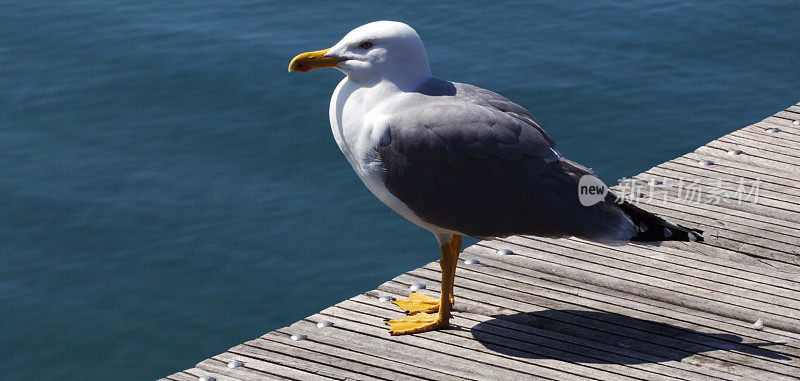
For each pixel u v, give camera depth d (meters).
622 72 13.52
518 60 13.78
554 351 5.91
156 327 9.51
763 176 8.19
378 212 11.07
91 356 9.19
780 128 9.06
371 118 5.80
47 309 9.73
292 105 12.77
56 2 15.80
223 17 15.17
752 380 5.60
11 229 10.73
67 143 12.15
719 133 12.20
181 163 11.76
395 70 5.85
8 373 9.00
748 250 7.07
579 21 15.02
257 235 10.67
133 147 12.05
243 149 11.99
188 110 12.73
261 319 9.58
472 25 14.83
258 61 13.70
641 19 15.12
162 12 15.41
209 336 9.39
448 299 6.09
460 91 5.96
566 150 11.91
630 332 6.10
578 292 6.55
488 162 5.64
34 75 13.64
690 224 7.43
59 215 10.93
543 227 5.72
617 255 6.98
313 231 10.75
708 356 5.84
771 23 14.95
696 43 14.38
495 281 6.69
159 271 10.21
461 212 5.71
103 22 15.05
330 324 6.22
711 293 6.52
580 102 12.82
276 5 15.59
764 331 6.10
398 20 14.97
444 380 5.63
